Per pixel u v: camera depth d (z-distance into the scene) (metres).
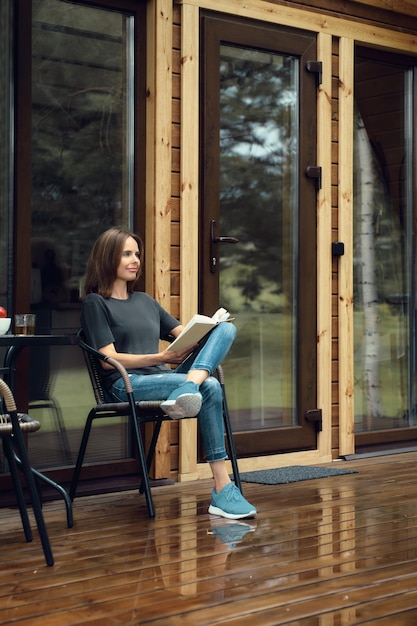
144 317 4.45
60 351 4.72
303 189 5.74
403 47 6.27
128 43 5.00
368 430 6.25
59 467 4.69
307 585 2.97
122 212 4.98
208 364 4.07
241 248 5.47
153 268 4.99
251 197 5.51
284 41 5.61
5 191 4.51
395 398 6.42
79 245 4.79
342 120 5.93
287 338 5.71
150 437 4.97
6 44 4.51
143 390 4.19
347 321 5.95
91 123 4.84
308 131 5.77
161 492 4.73
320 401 5.79
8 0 4.51
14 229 4.52
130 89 5.01
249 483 5.01
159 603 2.78
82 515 4.14
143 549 3.47
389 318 6.38
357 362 6.20
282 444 5.61
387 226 6.37
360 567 3.19
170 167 5.05
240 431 5.46
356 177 6.20
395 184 6.42
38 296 4.63
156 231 4.98
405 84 6.47
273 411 5.64
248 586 2.96
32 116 4.61
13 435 3.31
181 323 5.08
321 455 5.77
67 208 4.74
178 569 3.18
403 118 6.46
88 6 4.83
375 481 5.04
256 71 5.54
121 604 2.78
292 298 5.74
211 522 3.96
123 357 4.20
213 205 5.30
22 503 3.61
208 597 2.84
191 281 5.11
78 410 4.79
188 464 5.09
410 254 6.49
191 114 5.12
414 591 2.89
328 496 4.57
